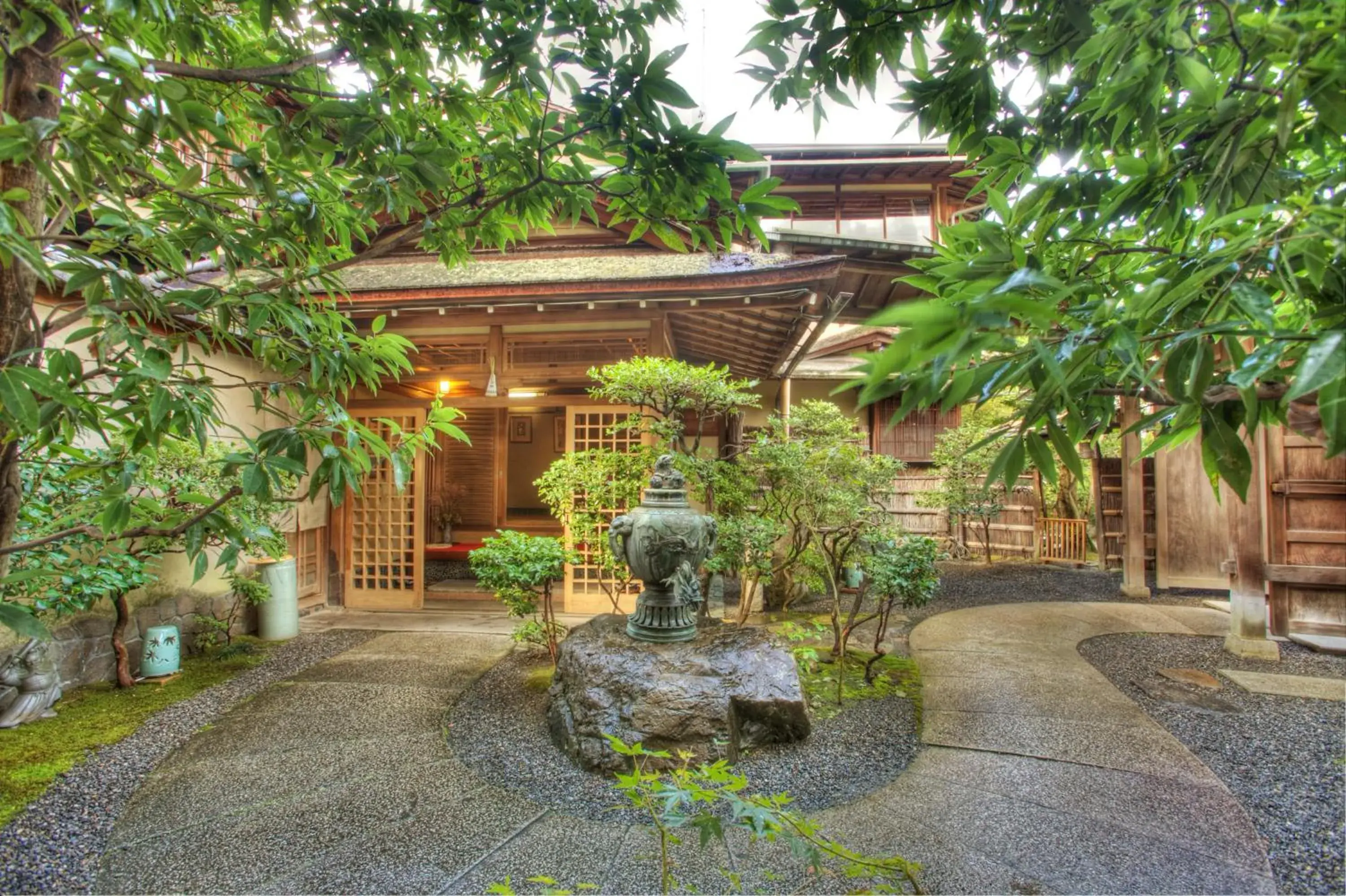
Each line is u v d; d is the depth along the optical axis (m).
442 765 3.03
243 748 3.19
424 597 6.72
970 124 1.45
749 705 3.13
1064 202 1.15
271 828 2.47
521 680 4.28
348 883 2.14
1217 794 2.69
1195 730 3.41
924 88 1.44
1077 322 0.64
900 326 0.50
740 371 8.62
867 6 1.36
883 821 2.50
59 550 2.79
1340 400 0.53
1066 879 2.14
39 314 3.40
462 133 1.72
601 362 5.82
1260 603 4.73
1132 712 3.62
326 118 1.37
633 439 5.99
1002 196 1.08
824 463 4.84
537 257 6.58
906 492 9.99
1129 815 2.53
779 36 1.43
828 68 1.47
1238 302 0.63
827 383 10.04
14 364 0.97
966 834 2.40
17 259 1.02
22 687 3.47
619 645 3.58
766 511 4.97
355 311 5.32
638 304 5.10
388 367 1.69
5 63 0.99
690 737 2.99
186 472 3.52
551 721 3.40
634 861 2.25
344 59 1.44
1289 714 3.60
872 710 3.70
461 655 4.83
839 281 8.23
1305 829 2.44
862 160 8.76
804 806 2.64
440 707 3.76
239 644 5.00
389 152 1.43
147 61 0.91
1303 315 0.77
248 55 1.67
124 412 1.12
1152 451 0.94
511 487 13.15
